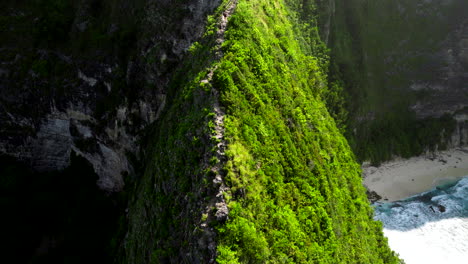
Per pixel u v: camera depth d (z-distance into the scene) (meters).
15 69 44.94
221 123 24.97
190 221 22.94
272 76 30.56
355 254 30.62
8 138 47.66
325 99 51.34
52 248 42.59
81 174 46.88
